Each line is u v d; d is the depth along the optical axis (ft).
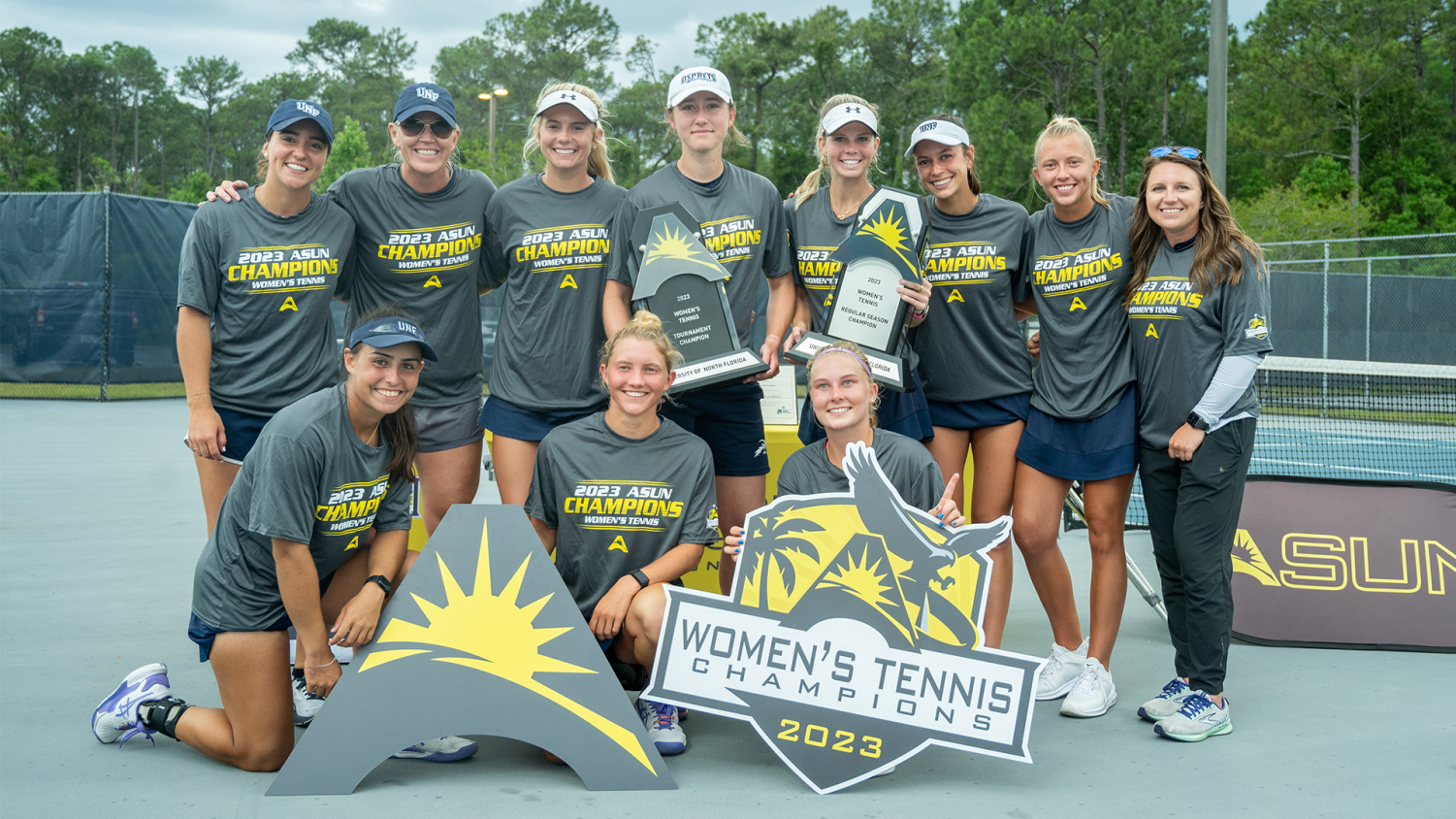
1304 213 83.51
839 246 12.08
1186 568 10.39
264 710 8.80
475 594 9.05
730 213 12.02
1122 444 11.24
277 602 8.91
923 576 9.27
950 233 11.94
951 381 12.08
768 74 192.44
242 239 11.39
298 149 11.16
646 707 10.00
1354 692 11.53
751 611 9.23
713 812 8.16
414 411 12.51
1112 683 11.24
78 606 14.14
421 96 11.66
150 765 9.02
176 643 12.46
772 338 12.14
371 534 9.76
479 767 9.17
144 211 47.80
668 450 10.26
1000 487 12.12
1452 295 48.83
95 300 47.01
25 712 10.15
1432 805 8.34
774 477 14.58
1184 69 120.06
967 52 121.60
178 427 37.91
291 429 8.71
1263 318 10.34
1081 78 119.24
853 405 9.87
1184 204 10.45
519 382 12.17
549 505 10.36
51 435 34.71
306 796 8.36
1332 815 8.15
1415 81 132.46
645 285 11.45
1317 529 14.30
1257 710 10.91
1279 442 38.60
